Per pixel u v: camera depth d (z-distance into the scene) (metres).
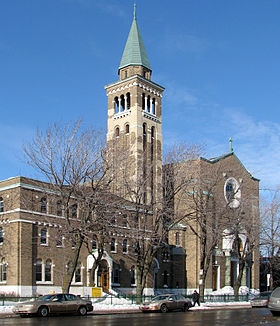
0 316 35.56
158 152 83.06
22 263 50.44
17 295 49.53
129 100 82.62
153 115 83.38
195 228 75.62
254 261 86.94
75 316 36.75
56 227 54.66
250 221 67.38
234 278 82.25
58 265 54.34
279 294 37.56
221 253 79.94
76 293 55.81
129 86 81.81
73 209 56.62
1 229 53.03
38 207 53.31
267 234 71.19
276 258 77.12
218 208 61.81
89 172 46.12
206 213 57.25
